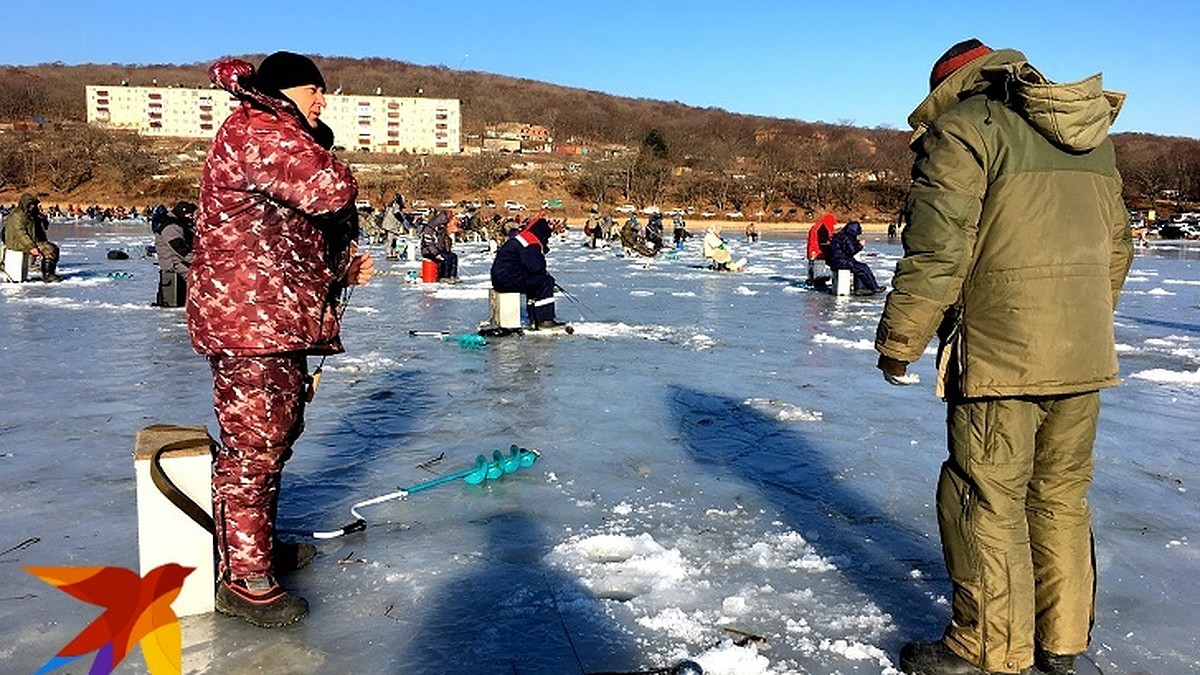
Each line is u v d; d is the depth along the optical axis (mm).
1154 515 4648
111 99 135375
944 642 3004
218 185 3172
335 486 4961
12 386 7574
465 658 3070
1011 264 2770
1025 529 2885
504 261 11109
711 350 10055
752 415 6781
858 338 11219
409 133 133625
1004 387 2777
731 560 3939
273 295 3217
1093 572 3023
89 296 15180
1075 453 2949
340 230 3398
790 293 17906
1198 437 6344
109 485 4871
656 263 28062
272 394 3285
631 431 6230
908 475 5273
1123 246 3055
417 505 4637
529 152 132625
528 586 3645
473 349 9961
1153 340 11688
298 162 3113
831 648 3154
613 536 4172
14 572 3713
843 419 6699
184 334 10742
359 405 6980
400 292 17172
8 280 17500
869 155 115750
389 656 3082
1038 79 2787
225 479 3314
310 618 3352
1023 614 2857
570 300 16094
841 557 3979
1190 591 3711
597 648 3139
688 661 2963
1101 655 3156
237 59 3178
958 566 2936
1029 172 2768
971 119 2807
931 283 2801
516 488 4930
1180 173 104438
